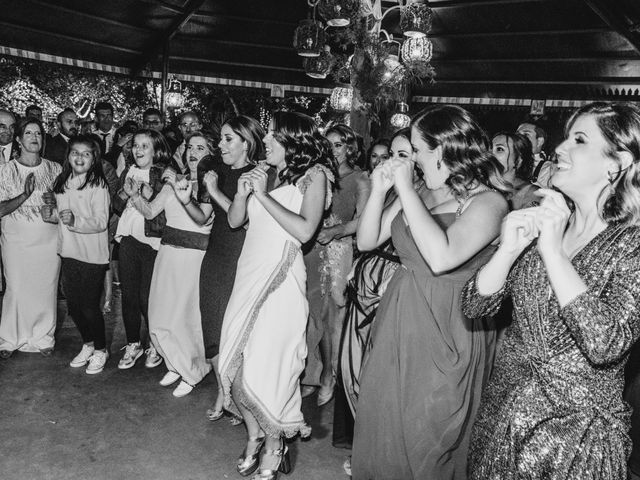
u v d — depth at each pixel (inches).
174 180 134.6
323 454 122.8
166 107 338.0
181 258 143.5
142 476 110.3
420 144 84.8
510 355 61.9
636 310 52.6
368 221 90.0
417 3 205.0
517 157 132.3
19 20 297.9
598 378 56.4
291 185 107.9
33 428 124.8
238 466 112.5
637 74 325.1
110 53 341.7
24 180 157.5
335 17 187.0
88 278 151.5
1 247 163.9
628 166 56.1
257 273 106.7
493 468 59.9
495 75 364.5
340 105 237.5
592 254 56.1
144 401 141.3
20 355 162.6
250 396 104.3
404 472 85.5
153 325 145.8
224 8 329.1
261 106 481.1
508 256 58.9
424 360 83.1
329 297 142.3
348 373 115.4
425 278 84.4
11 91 470.6
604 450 55.5
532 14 308.2
